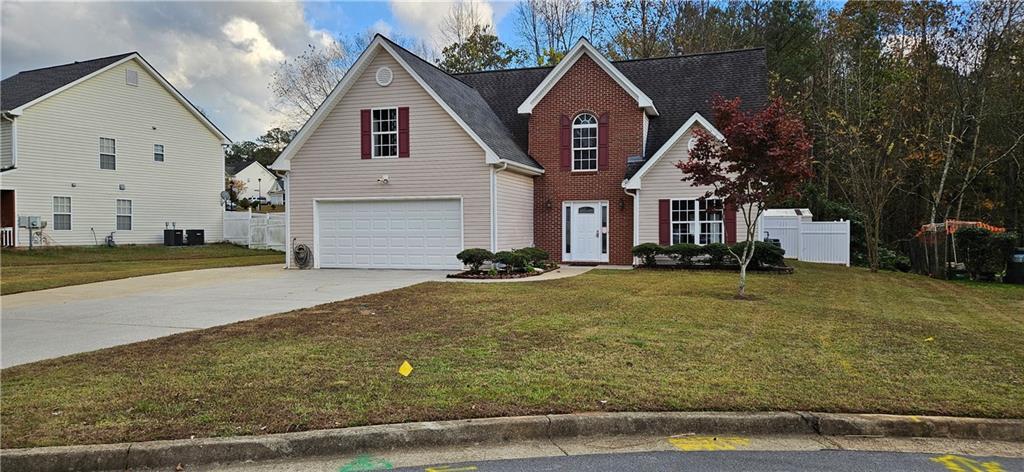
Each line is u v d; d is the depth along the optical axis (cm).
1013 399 509
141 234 2850
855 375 575
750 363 618
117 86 2734
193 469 402
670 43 3334
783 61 3180
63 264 2100
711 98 2012
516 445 444
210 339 747
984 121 2431
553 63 3366
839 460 418
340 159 1830
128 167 2789
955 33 2302
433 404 486
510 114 2231
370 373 577
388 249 1811
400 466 407
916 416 471
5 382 559
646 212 1820
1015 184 2545
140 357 654
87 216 2617
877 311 991
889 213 2884
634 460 416
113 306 1070
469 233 1725
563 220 1994
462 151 1722
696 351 671
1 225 2381
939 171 2441
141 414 468
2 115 2317
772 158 1094
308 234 1867
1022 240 2341
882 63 2609
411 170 1769
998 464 414
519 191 1900
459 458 421
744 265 1145
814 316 920
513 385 536
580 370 587
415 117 1761
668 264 1756
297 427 439
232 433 428
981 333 798
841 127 2325
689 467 405
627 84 1898
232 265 2080
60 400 502
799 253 2259
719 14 3412
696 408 482
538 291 1205
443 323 848
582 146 1986
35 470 396
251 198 6216
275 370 591
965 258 1661
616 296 1129
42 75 2706
